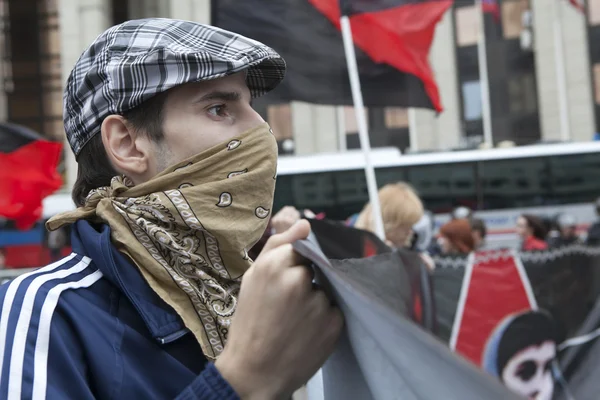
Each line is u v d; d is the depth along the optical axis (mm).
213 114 1334
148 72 1290
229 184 1290
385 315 888
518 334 2691
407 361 910
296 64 4656
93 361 1118
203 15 21859
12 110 23844
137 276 1223
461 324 2779
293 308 1026
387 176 13617
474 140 23812
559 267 2770
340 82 4680
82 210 1345
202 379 1034
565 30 23141
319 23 4668
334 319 1062
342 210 13422
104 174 1394
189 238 1280
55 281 1166
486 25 24203
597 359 2402
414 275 1325
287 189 13539
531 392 2500
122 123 1339
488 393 784
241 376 1025
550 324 2623
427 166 13617
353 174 13523
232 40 1339
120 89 1309
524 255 2789
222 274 1293
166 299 1208
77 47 21625
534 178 13578
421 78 4781
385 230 3789
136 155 1343
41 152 4609
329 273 950
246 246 1316
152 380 1155
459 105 24172
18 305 1109
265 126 1364
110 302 1204
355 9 4734
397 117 23359
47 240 13969
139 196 1299
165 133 1312
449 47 24188
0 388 1054
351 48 3895
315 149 22469
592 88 22922
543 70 23453
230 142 1318
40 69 23922
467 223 5605
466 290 2805
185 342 1219
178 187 1301
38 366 1071
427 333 843
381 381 1033
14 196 4559
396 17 4781
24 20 23984
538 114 23734
